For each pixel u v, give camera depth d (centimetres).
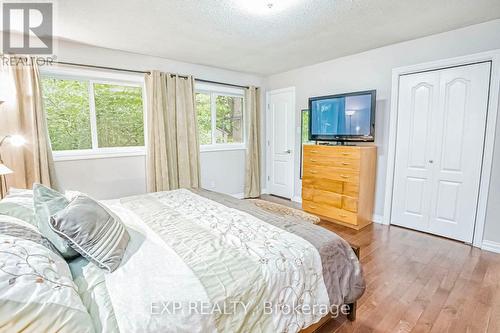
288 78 445
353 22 245
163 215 182
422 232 312
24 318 72
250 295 108
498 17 238
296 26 252
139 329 82
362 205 325
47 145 283
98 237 116
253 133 472
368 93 320
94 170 324
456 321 166
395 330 159
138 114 360
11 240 96
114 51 322
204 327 93
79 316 80
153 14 224
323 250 144
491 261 240
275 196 490
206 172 432
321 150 353
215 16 228
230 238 145
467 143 271
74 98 312
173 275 108
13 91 263
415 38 291
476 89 262
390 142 327
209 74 411
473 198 271
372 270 226
